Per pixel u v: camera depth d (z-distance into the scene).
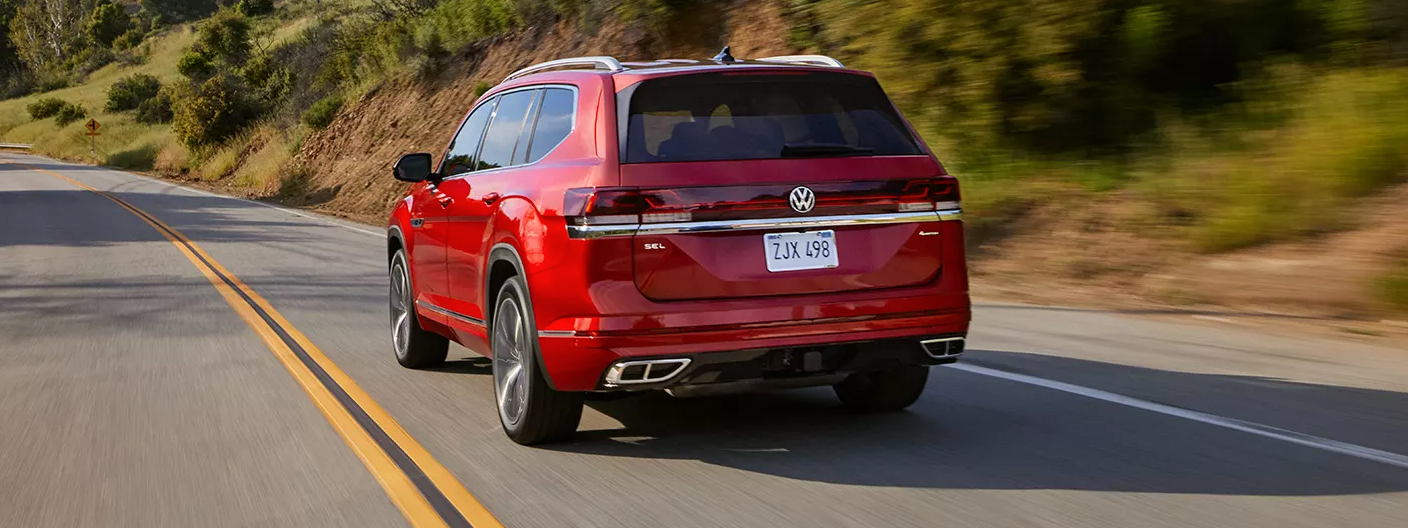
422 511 4.49
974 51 14.68
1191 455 5.09
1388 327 8.69
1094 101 14.67
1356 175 10.77
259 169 38.91
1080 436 5.47
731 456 5.21
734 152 4.96
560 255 4.90
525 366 5.27
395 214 7.77
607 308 4.77
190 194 32.84
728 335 4.82
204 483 4.98
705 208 4.82
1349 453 5.09
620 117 5.02
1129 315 9.59
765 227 4.88
